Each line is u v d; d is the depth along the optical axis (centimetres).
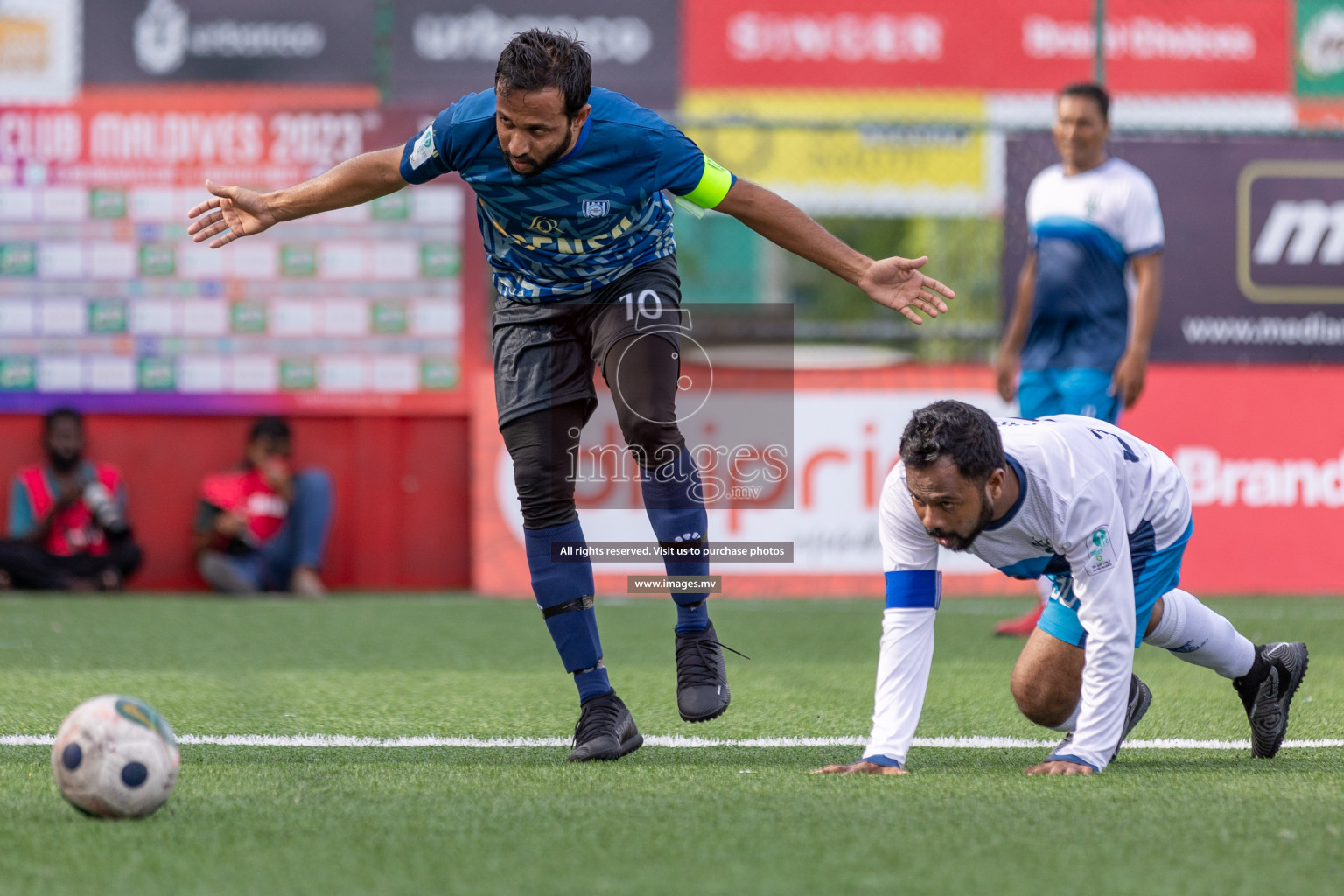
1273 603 2733
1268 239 2973
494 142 1120
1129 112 3553
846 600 2841
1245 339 2978
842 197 3198
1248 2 3541
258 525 2916
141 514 2995
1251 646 1231
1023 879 794
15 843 870
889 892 766
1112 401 2148
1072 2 3531
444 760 1183
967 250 3119
